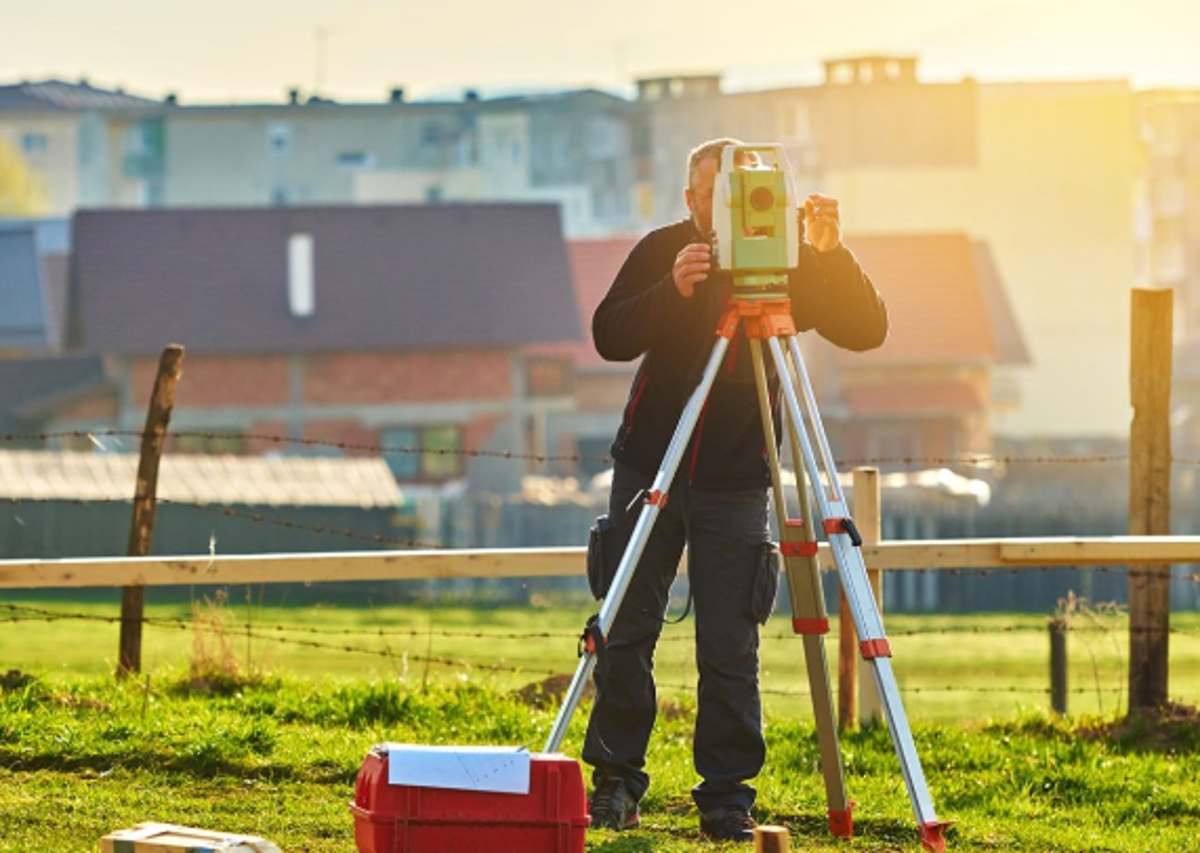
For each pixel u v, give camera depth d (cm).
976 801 1645
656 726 1969
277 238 15125
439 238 15350
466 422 15038
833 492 1256
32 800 1434
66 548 7719
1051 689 2247
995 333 17600
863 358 15588
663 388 1370
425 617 5650
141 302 14712
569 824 1145
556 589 7044
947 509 9100
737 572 1366
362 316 14912
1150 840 1509
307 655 4275
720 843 1348
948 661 5019
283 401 14800
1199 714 2098
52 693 1900
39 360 15262
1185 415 19650
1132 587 2142
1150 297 2162
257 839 1097
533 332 15025
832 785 1357
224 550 8088
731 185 1273
